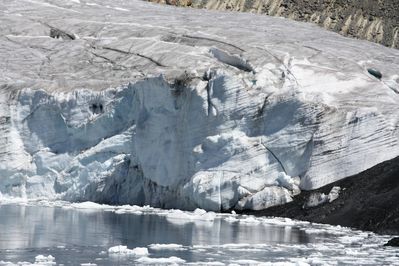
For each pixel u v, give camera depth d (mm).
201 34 161625
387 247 90375
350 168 122938
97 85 141875
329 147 123938
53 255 81375
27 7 196875
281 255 84062
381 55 164500
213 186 125625
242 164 126312
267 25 189750
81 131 140375
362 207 110500
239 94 128125
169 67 147500
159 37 164500
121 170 137000
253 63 141000
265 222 111562
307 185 124125
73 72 156250
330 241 94625
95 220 110625
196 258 81062
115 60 157750
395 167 115188
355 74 143500
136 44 162250
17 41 172125
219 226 107188
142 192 136250
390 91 139375
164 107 132500
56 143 142000
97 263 77000
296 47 154500
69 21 181875
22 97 142250
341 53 157875
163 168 132375
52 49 168125
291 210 120750
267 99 127875
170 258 79500
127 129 137625
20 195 141375
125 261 78375
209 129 128875
